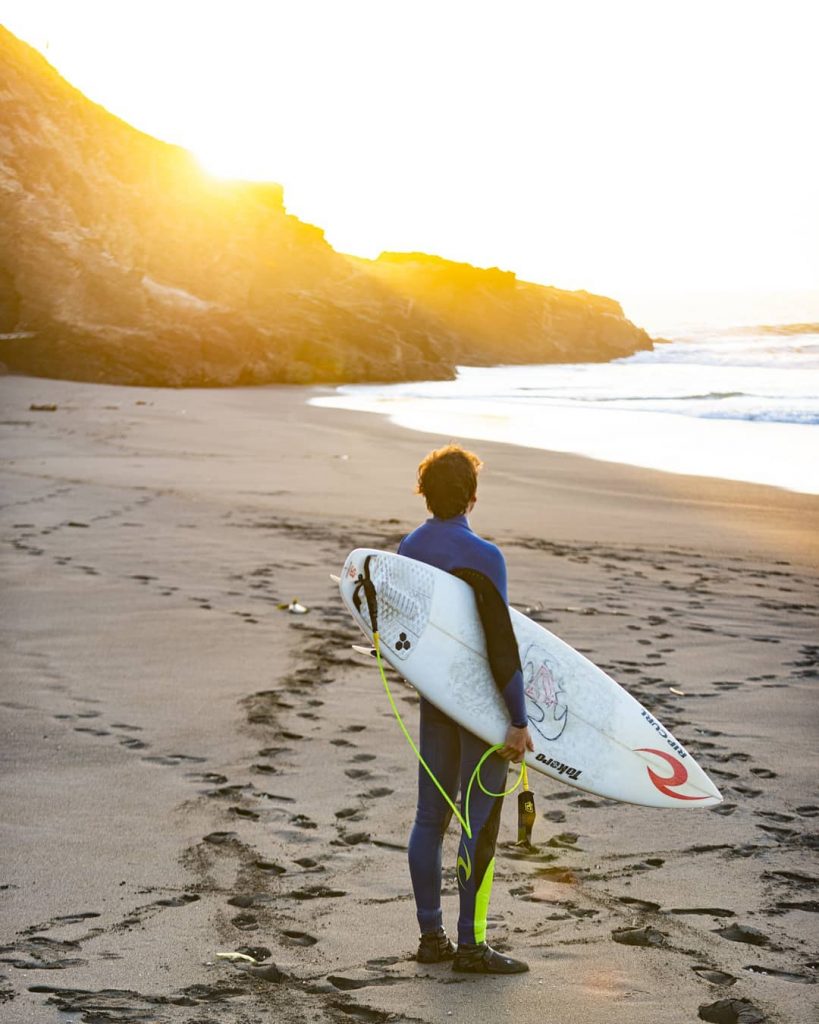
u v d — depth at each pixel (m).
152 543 10.04
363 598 3.19
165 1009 2.82
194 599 7.97
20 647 6.62
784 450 20.55
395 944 3.28
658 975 3.08
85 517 11.32
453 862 3.96
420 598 3.17
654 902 3.61
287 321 48.50
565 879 3.80
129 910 3.45
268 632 7.16
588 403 33.03
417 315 56.72
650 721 3.46
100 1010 2.80
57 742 5.07
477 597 3.17
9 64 50.16
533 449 20.53
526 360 70.06
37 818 4.20
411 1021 2.79
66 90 52.72
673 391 37.81
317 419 26.95
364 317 49.91
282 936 3.31
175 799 4.45
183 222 52.44
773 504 14.30
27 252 42.38
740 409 29.70
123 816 4.25
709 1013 2.84
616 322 73.50
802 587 9.25
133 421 24.86
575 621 7.76
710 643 7.25
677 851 4.07
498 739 3.12
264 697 5.84
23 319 42.06
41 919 3.37
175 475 15.23
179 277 51.06
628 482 16.19
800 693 6.14
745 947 3.28
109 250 48.94
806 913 3.54
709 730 5.48
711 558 10.50
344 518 11.86
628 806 4.54
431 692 3.12
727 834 4.23
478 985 3.01
